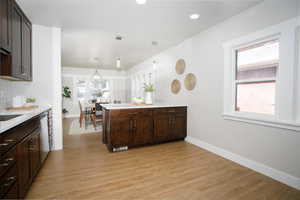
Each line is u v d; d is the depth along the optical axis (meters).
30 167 1.67
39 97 2.85
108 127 2.92
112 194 1.63
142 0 2.02
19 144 1.39
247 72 2.38
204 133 3.04
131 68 7.41
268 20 1.98
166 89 4.31
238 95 2.52
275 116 1.97
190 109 3.42
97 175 2.01
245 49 2.40
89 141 3.52
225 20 2.57
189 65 3.42
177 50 3.85
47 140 2.48
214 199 1.57
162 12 2.32
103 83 7.98
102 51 4.52
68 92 7.14
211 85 2.86
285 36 1.82
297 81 1.77
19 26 2.15
